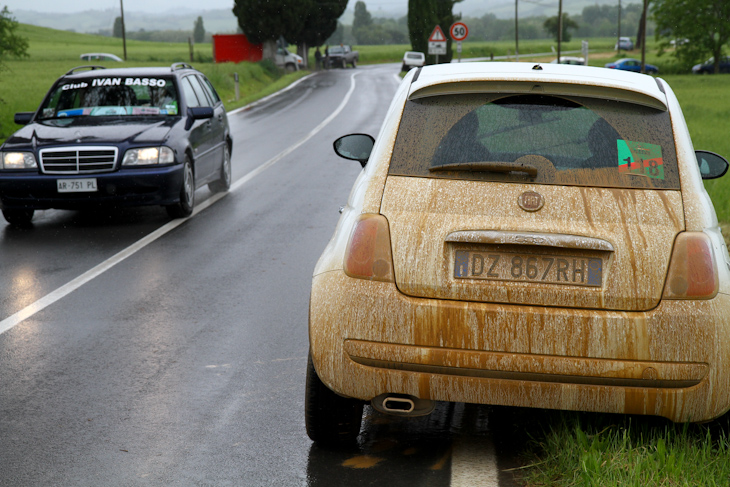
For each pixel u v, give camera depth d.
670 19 143.88
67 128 20.30
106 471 7.50
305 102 70.25
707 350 6.43
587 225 6.75
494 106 7.49
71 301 13.52
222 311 12.95
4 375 10.11
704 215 6.88
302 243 18.17
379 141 7.55
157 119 21.52
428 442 8.07
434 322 6.63
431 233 6.82
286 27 129.50
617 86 7.38
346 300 6.80
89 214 22.06
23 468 7.56
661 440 6.92
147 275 15.29
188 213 21.44
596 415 7.85
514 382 6.59
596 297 6.59
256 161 33.16
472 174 7.08
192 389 9.61
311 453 7.85
